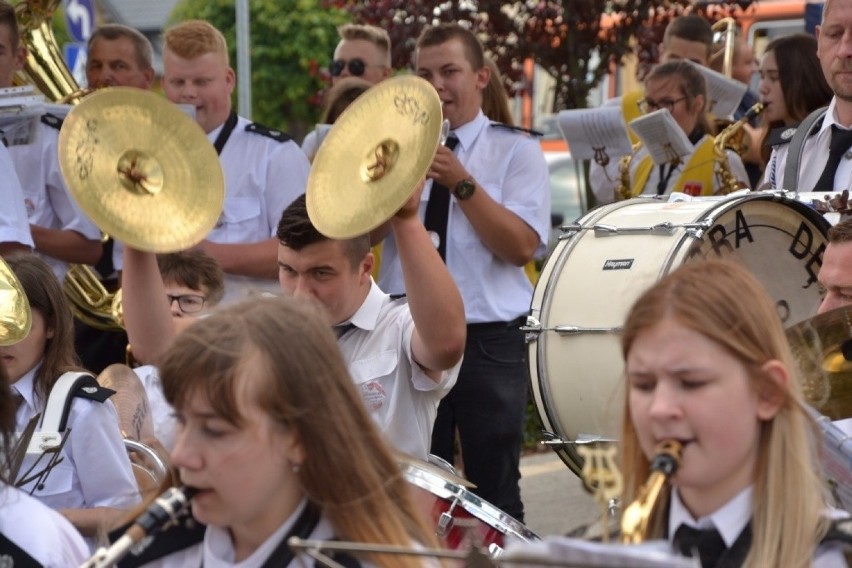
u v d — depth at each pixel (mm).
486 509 10602
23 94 16047
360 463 7516
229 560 7652
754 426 7059
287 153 18422
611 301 14430
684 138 20078
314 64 37469
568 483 22781
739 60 26859
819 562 7027
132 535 7238
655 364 6984
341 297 12391
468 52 17578
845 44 15883
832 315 9562
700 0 29250
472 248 16938
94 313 18688
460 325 11891
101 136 10922
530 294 17438
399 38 28750
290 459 7430
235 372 7207
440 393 12719
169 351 7363
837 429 8672
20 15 19641
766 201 14430
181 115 11273
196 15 45375
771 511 7043
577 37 28953
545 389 14922
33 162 18250
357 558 7336
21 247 16406
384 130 11516
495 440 16859
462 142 17656
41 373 11766
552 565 5719
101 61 20750
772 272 14586
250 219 18172
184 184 11188
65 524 9031
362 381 12438
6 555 8602
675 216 14500
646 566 5574
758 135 23531
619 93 35938
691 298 7004
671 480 6973
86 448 11547
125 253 11648
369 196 11297
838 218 14883
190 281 14836
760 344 7035
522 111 39781
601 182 22953
